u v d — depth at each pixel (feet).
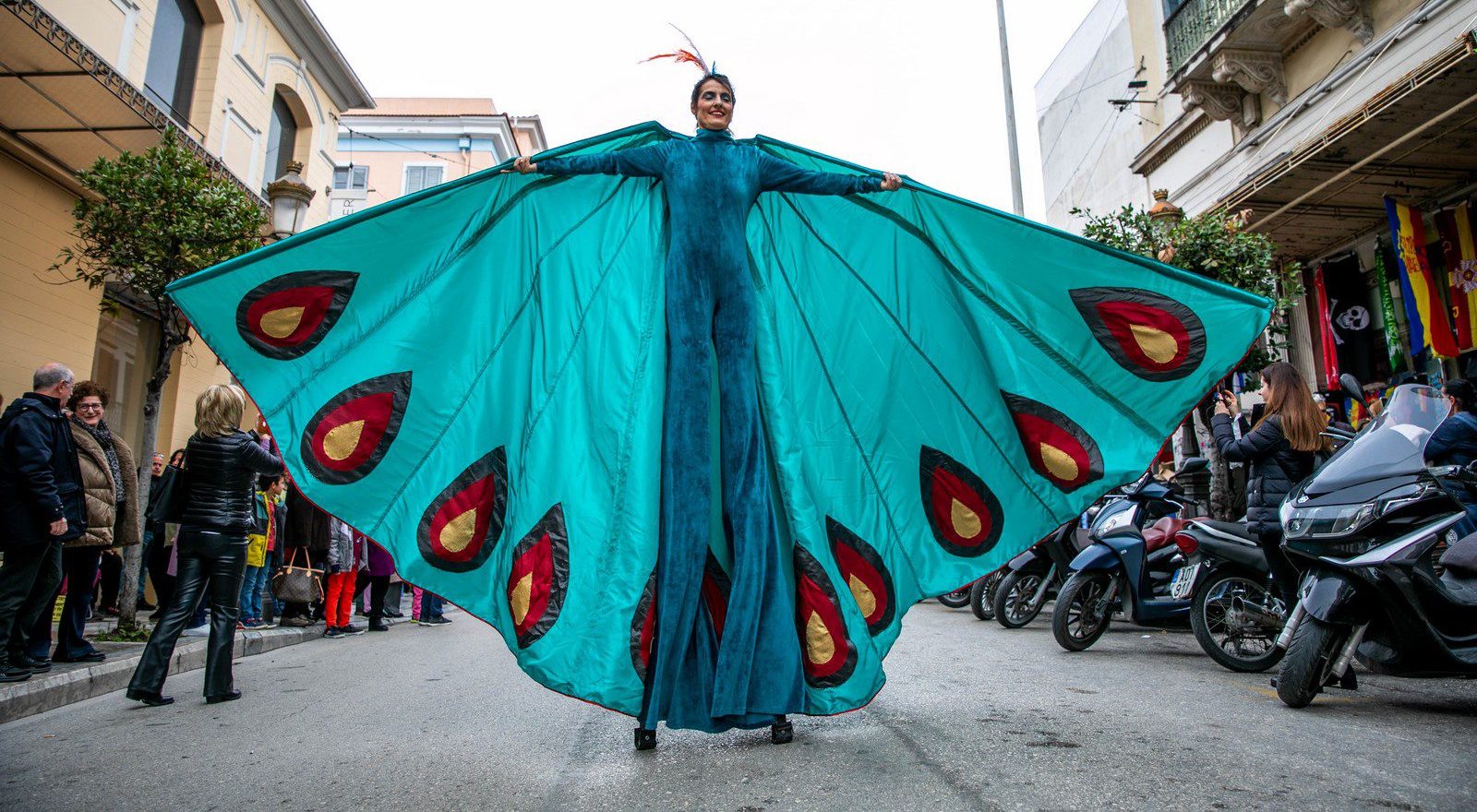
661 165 10.98
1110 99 59.98
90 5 30.09
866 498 11.27
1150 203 49.24
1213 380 10.78
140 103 25.81
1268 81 37.73
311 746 10.87
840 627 10.37
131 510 20.11
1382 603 11.62
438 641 23.15
